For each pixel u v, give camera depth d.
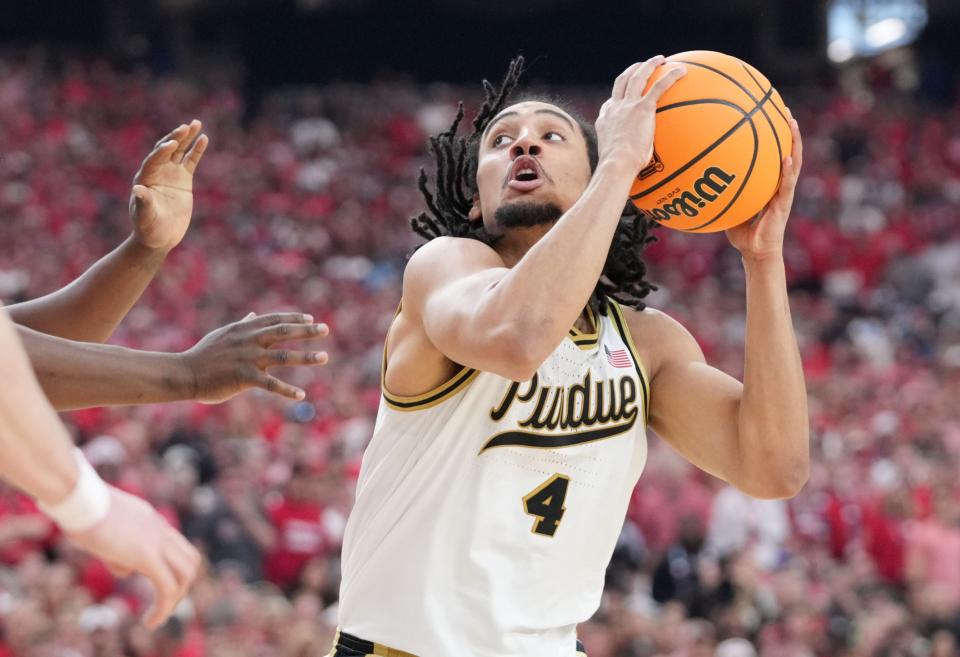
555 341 2.81
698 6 29.39
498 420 3.14
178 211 3.42
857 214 23.89
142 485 9.77
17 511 9.24
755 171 3.16
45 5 28.45
